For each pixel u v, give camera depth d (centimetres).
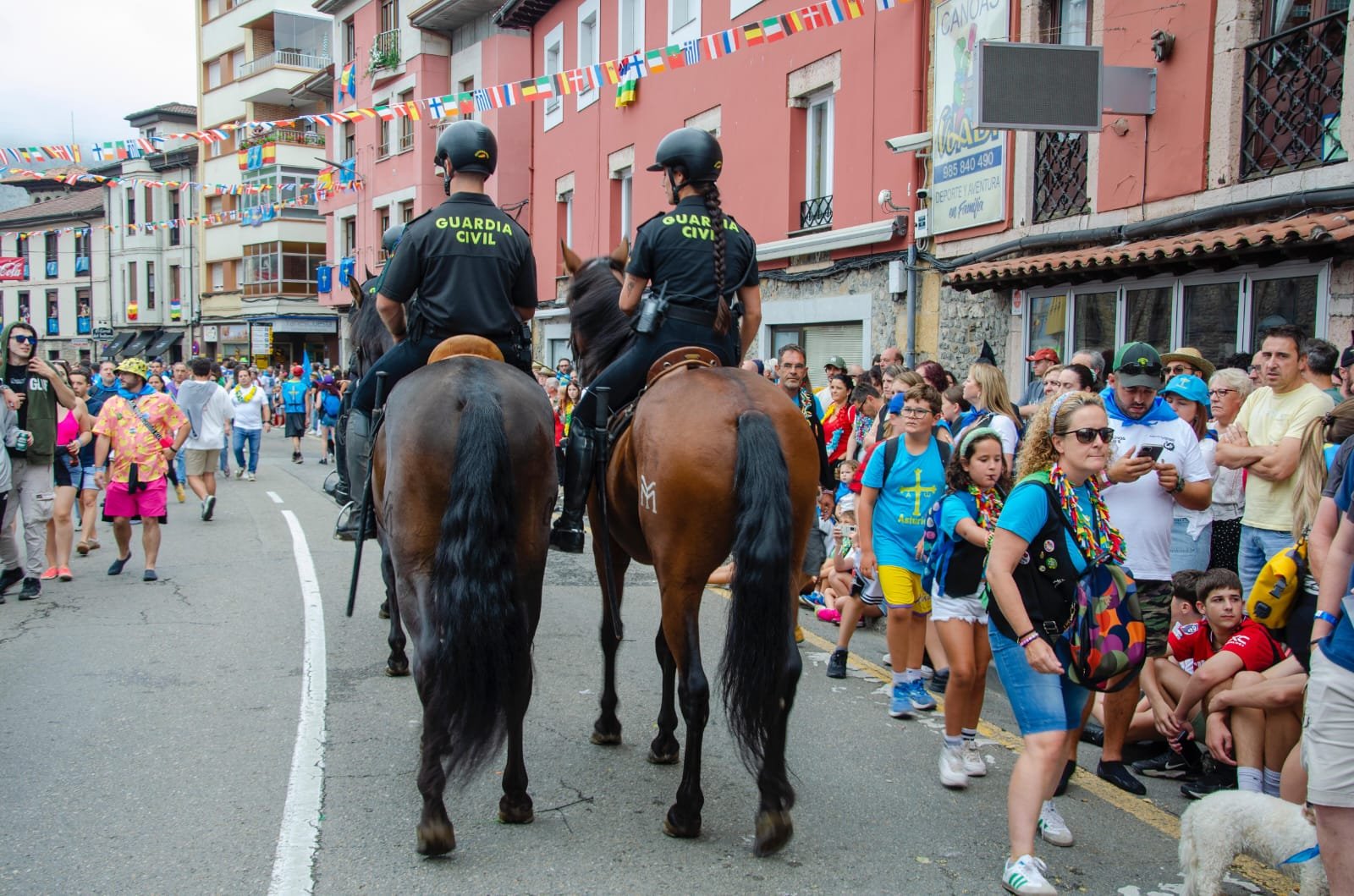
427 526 386
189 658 645
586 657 666
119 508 899
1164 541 485
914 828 419
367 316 655
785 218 1494
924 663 677
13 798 431
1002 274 995
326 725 523
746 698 353
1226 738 449
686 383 403
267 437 3100
